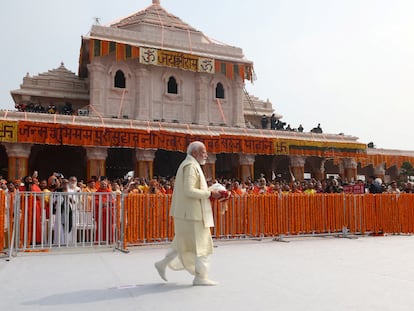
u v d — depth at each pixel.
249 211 12.49
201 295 5.52
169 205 11.47
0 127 22.56
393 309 4.78
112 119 26.36
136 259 9.14
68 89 35.69
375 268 7.64
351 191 16.06
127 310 4.81
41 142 23.25
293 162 31.55
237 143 28.38
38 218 10.50
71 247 10.58
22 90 34.25
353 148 33.12
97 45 30.23
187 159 6.34
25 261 8.98
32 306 5.06
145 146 25.66
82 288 6.08
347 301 5.16
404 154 37.78
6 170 31.81
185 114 34.06
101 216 10.97
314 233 13.25
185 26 36.25
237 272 7.26
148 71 33.03
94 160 25.41
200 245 6.04
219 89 35.78
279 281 6.44
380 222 14.12
